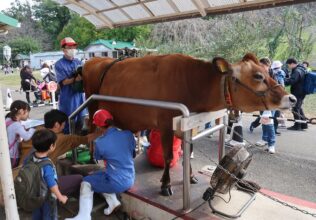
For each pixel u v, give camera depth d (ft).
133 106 10.68
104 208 11.44
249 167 16.14
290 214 9.26
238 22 47.01
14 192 7.84
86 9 15.07
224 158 9.34
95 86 12.94
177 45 53.57
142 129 11.30
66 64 14.75
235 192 10.48
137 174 12.13
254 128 24.14
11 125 12.19
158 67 10.32
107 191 10.14
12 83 72.33
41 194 8.36
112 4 14.29
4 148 7.50
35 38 199.00
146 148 14.60
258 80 8.71
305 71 22.68
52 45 197.47
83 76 13.70
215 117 10.30
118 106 11.28
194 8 13.05
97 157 10.25
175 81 9.78
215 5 12.35
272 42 46.55
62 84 14.61
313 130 23.31
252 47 44.70
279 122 22.67
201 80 9.62
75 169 12.70
